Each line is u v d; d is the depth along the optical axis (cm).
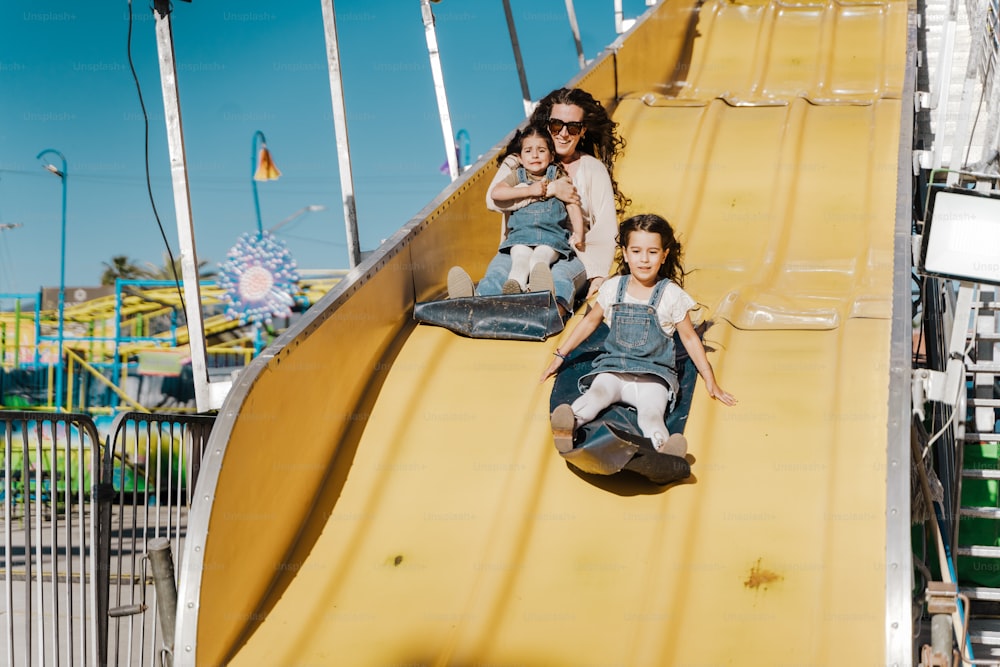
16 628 764
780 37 1204
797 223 766
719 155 874
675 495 498
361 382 589
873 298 629
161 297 1967
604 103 988
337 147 727
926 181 987
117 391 1862
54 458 456
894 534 421
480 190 778
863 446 501
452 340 634
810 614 429
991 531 764
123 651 598
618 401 542
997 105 730
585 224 689
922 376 527
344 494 531
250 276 1888
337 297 561
